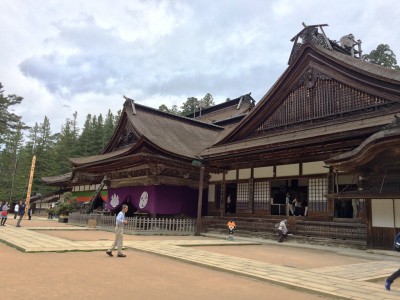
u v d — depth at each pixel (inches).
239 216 960.3
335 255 568.4
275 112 932.0
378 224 583.8
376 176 584.1
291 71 888.9
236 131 983.6
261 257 491.2
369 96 732.0
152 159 933.2
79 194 1796.3
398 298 264.8
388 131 533.6
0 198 2374.5
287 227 765.3
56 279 288.7
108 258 420.5
